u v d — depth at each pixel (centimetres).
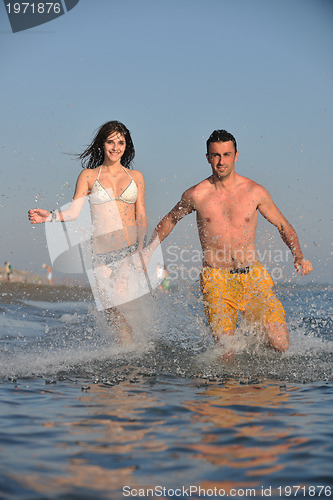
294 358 732
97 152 863
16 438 395
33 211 794
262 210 796
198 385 587
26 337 940
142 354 758
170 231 832
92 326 1077
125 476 328
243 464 348
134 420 443
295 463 349
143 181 870
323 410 476
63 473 330
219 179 793
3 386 580
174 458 356
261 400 515
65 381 609
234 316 790
